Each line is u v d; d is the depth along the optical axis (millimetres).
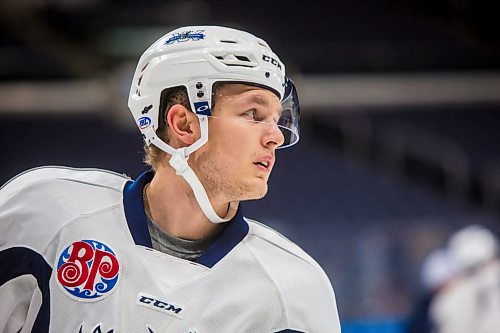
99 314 4652
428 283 12578
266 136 4746
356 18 23094
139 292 4684
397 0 16656
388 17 23047
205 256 4797
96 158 22438
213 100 4758
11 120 22344
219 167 4750
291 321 4754
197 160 4785
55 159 22438
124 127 20266
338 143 19594
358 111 19922
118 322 4629
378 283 17531
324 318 4844
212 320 4668
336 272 17844
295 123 4969
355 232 19422
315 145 20531
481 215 19953
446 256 12523
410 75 19719
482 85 19906
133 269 4738
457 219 20016
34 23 17062
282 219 21672
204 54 4797
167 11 17344
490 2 16141
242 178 4738
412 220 21297
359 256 17859
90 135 22438
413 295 17297
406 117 24094
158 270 4750
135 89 5047
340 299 17516
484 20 16234
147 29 17281
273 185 21719
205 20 19234
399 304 17234
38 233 4859
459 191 19969
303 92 19203
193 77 4781
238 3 22328
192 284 4730
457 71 19859
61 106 19781
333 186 21719
